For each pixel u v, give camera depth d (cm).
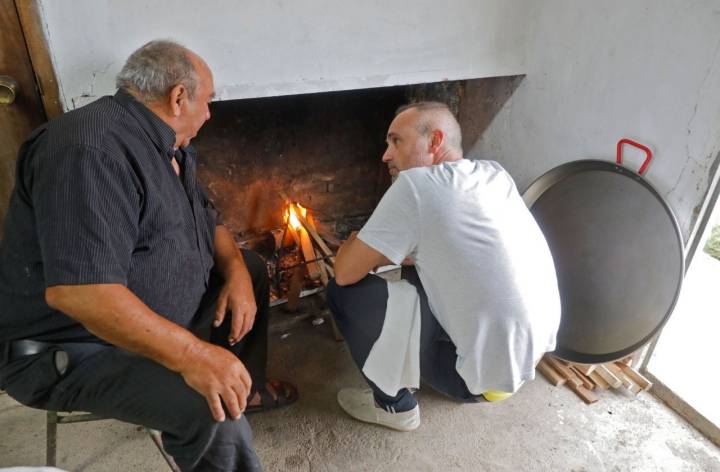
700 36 132
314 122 204
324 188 220
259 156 201
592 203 164
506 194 127
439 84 213
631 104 151
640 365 170
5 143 128
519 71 183
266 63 146
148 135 106
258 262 146
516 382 129
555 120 176
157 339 98
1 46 117
